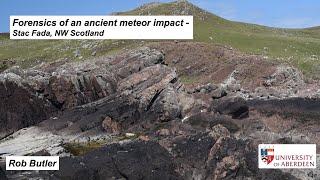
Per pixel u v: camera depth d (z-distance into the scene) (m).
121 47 103.56
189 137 44.41
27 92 60.22
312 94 59.28
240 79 75.31
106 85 62.72
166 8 123.06
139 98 55.19
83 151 47.12
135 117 54.34
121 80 64.31
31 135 54.41
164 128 51.16
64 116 57.44
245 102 53.97
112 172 40.34
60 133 53.94
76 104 61.53
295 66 81.94
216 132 46.19
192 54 85.75
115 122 53.75
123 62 69.88
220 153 41.75
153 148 42.56
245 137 46.00
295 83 71.25
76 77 62.47
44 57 111.88
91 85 62.66
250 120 50.69
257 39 105.94
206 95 57.97
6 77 60.03
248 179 40.47
